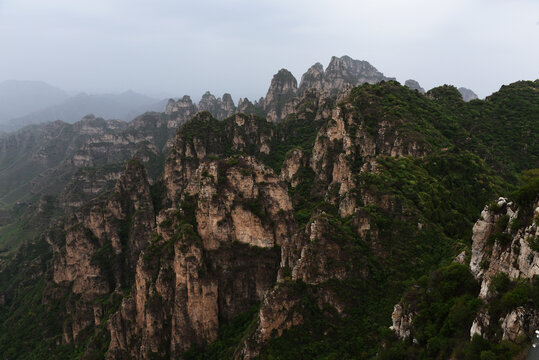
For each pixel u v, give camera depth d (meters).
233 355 57.66
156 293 69.06
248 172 75.06
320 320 53.22
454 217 71.50
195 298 65.75
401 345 36.72
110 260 111.50
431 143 95.75
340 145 114.69
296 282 56.66
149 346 66.50
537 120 111.00
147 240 115.31
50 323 106.38
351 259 58.41
